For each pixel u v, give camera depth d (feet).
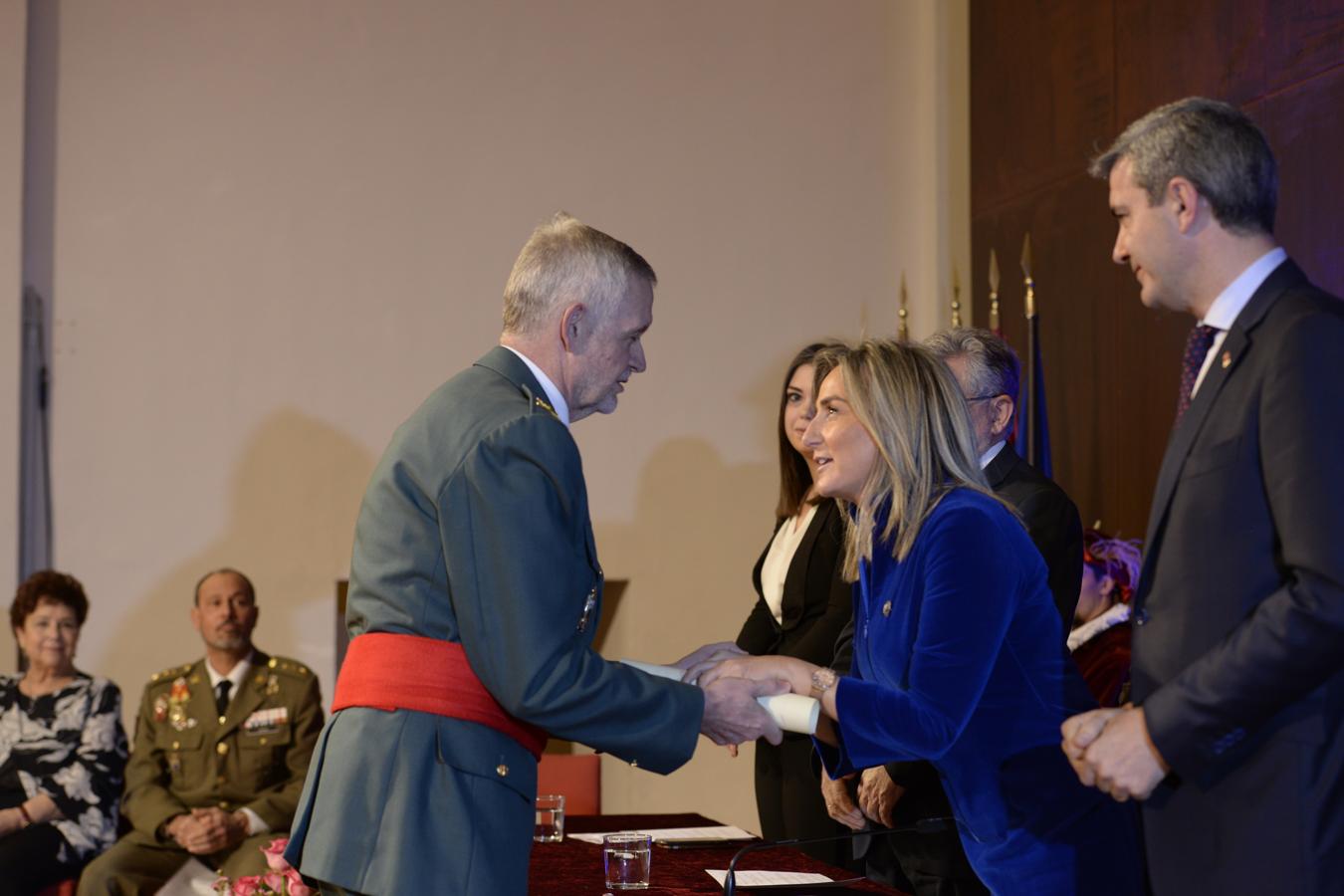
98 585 17.28
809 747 11.12
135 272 17.52
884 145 19.66
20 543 16.94
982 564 6.87
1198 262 6.08
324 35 18.11
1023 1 18.04
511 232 18.52
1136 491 15.66
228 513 17.63
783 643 11.90
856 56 19.66
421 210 18.29
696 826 10.94
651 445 18.84
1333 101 12.85
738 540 18.95
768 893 8.00
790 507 12.48
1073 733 6.00
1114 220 16.11
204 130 17.75
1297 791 5.62
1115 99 16.19
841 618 11.27
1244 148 5.98
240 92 17.87
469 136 18.45
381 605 6.70
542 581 6.42
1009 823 6.93
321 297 17.98
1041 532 9.37
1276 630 5.42
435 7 18.43
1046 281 17.46
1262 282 5.97
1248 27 14.02
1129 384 15.81
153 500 17.47
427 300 18.24
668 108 19.06
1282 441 5.58
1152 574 6.18
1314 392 5.56
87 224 17.40
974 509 6.99
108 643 17.28
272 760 15.15
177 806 14.76
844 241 19.47
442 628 6.59
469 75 18.48
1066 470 17.04
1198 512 5.92
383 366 18.10
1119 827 6.88
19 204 16.94
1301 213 13.26
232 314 17.75
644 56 19.02
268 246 17.87
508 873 6.46
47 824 14.57
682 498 18.85
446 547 6.53
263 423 17.78
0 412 16.85
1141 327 15.60
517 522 6.45
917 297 19.58
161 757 15.28
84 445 17.30
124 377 17.44
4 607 16.67
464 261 18.37
